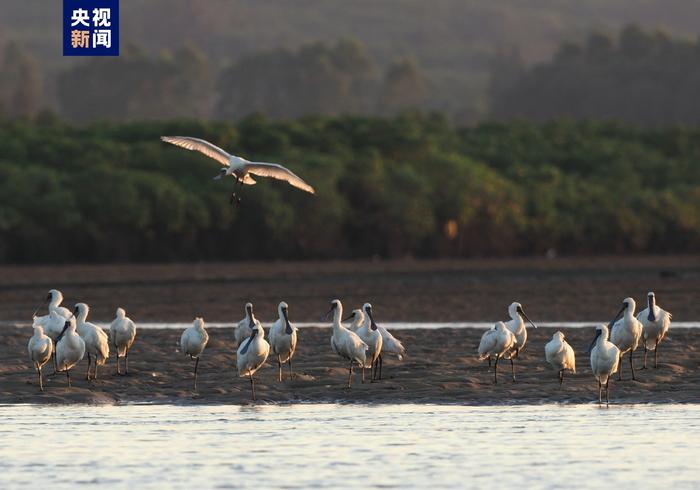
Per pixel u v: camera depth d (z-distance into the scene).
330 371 26.39
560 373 24.42
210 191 88.44
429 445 18.84
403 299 49.66
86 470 17.28
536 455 18.11
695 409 22.02
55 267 77.56
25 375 26.17
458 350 30.14
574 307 45.66
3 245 82.19
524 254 97.88
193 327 24.58
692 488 16.20
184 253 87.38
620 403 22.69
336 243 92.50
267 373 26.23
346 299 49.81
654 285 57.38
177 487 16.34
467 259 90.94
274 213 87.38
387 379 25.34
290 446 18.83
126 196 84.06
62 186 86.19
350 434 19.75
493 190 95.50
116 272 71.00
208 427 20.47
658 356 28.61
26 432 20.05
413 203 91.62
